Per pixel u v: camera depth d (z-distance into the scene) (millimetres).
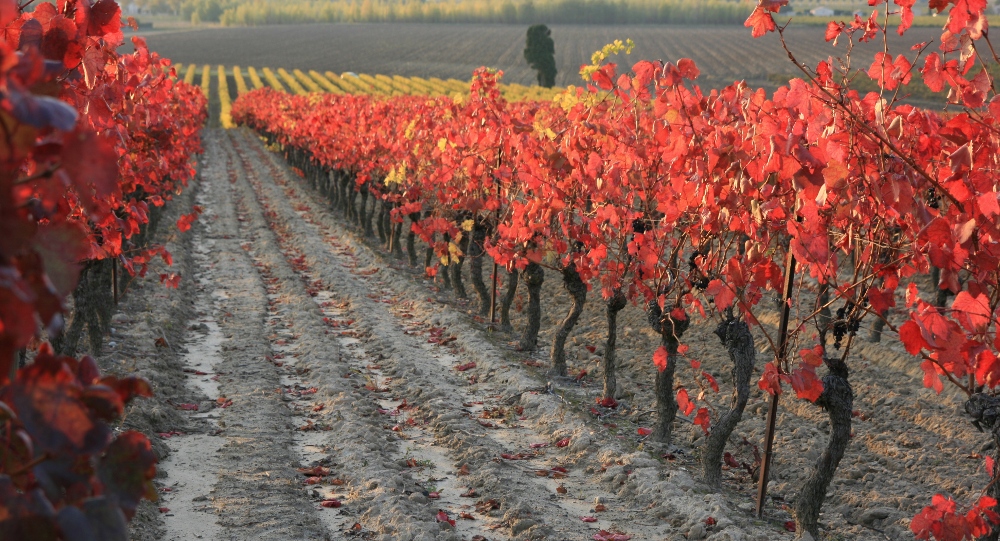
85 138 1934
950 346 4980
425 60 123625
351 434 9984
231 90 97375
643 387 12867
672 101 8000
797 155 5754
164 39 163625
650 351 14609
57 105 1858
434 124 18500
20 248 1818
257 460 9180
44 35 4172
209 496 8211
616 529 7828
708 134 7758
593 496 8711
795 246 6199
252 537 7285
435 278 19672
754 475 9641
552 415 11008
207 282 19641
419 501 8234
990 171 5727
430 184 17484
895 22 107875
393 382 12555
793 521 8336
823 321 12859
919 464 10125
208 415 10773
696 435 10766
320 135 29906
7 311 1725
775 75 77688
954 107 17312
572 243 12172
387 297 18578
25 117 1779
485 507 8242
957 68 5844
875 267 6879
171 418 10359
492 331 15852
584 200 11344
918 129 6867
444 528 7648
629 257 11047
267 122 50688
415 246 25172
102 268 12906
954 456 10328
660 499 8383
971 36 5543
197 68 117062
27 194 2645
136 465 2230
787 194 7199
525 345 14531
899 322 15828
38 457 2209
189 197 33406
